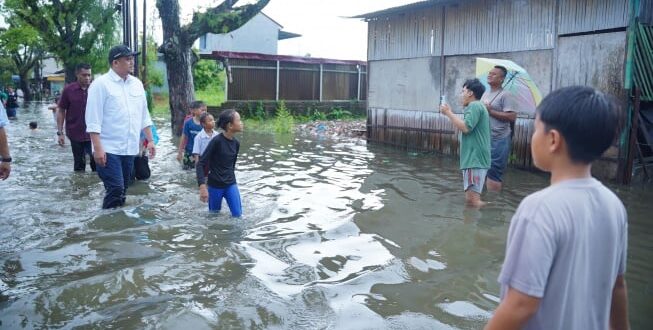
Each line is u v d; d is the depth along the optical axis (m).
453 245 4.99
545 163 1.80
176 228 5.33
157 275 4.07
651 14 8.15
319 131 16.30
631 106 8.11
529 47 9.53
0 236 5.00
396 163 10.10
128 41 10.61
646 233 5.52
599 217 1.72
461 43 10.95
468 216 6.02
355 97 23.59
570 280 1.69
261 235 5.20
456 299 3.81
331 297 3.77
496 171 7.30
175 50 13.73
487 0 10.31
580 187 1.72
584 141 1.68
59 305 3.55
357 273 4.25
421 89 12.08
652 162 8.85
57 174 8.19
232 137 5.80
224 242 4.93
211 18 13.66
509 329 1.68
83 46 16.69
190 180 7.87
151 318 3.38
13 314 3.41
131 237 4.99
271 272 4.22
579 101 1.69
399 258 4.61
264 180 8.10
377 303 3.71
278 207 6.34
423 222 5.76
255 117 19.97
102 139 5.83
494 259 4.64
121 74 5.89
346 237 5.19
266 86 21.08
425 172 9.04
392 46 12.80
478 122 6.17
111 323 3.31
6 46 21.84
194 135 8.56
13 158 9.84
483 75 7.77
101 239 4.91
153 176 8.15
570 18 8.79
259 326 3.32
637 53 8.00
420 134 12.19
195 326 3.29
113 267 4.26
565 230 1.65
